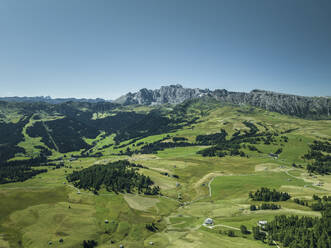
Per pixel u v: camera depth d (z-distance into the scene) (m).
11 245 105.94
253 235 110.81
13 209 141.75
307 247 95.81
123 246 111.31
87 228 124.88
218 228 123.62
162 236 122.12
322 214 118.94
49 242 109.00
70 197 167.50
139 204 166.88
